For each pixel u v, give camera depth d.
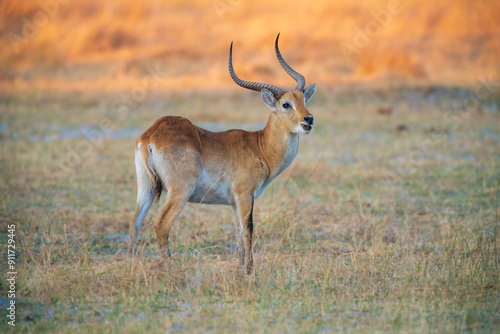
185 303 17.48
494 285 18.56
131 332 15.27
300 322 16.11
